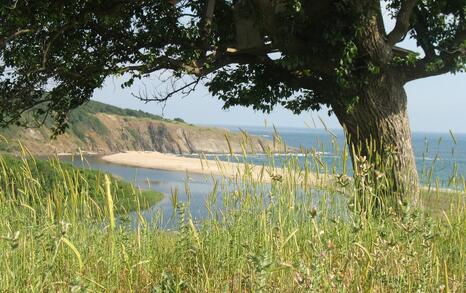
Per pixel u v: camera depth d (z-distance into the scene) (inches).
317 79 488.4
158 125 5123.0
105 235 174.6
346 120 465.4
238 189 185.5
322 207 168.6
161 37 452.1
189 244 179.0
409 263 140.6
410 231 141.3
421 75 472.4
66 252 161.3
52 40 431.5
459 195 176.9
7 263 146.1
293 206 175.9
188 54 450.9
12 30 417.7
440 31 470.9
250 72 510.0
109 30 464.1
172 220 198.4
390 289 138.1
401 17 429.4
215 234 183.5
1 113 459.2
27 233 169.9
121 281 166.9
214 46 477.1
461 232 169.8
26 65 445.1
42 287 137.8
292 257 151.3
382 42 435.5
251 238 172.7
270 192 181.2
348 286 132.0
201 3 483.5
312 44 440.5
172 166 2635.3
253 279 127.9
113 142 4429.1
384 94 454.9
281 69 497.7
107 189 98.7
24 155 170.9
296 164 182.2
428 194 189.2
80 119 4279.0
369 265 131.1
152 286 160.9
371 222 159.5
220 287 156.9
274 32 436.5
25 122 479.5
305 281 117.1
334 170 166.9
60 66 449.4
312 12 426.9
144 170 2289.6
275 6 422.3
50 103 489.4
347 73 427.2
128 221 183.3
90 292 125.3
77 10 435.2
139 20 466.3
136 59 460.1
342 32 424.5
